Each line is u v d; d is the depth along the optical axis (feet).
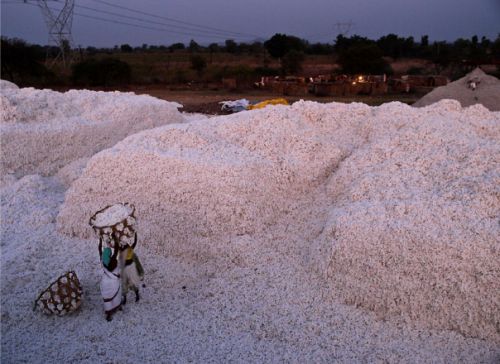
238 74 118.32
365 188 20.81
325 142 26.13
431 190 19.39
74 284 17.58
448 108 27.20
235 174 22.66
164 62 174.50
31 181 27.86
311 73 140.97
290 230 21.74
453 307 15.92
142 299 18.34
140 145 25.38
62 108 39.93
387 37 200.64
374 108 29.60
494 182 18.33
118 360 15.34
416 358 14.96
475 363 14.75
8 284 19.20
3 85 48.19
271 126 26.61
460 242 16.33
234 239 20.83
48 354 15.75
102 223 16.81
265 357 15.34
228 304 17.83
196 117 54.54
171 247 21.06
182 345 15.98
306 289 18.08
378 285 17.02
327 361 15.06
